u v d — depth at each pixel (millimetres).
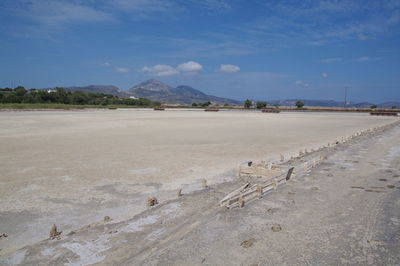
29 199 8125
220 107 92312
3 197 8258
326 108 82875
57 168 11562
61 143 17828
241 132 24703
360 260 5039
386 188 9047
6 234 6113
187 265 4941
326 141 19734
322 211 7223
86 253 5320
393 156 14195
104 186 9375
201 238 5871
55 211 7348
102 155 14227
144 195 8586
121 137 20797
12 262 5004
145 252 5367
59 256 5207
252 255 5230
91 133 23047
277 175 9633
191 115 52156
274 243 5652
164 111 69438
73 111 61594
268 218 6809
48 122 32594
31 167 11680
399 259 5055
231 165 12375
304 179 10086
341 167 11867
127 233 6098
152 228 6328
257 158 13844
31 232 6219
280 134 23547
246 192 8172
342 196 8320
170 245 5605
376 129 26688
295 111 78750
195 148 16453
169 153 14883
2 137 20172
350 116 55188
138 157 13828
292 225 6434
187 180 10117
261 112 71375
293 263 4973
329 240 5754
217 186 9367
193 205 7625
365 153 14969
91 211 7375
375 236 5887
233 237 5902
